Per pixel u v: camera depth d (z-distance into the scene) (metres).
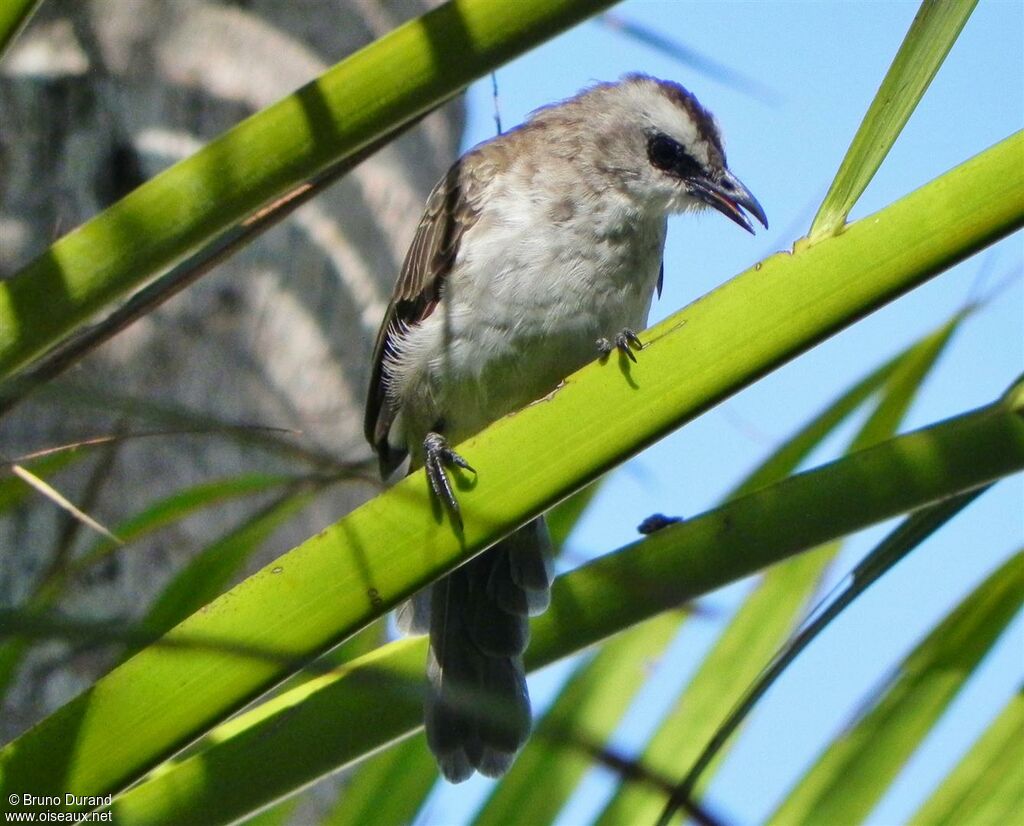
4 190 3.83
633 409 3.50
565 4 3.32
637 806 3.72
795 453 3.73
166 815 3.61
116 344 3.83
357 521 3.53
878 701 3.71
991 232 3.29
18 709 3.79
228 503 3.83
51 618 2.42
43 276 3.36
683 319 3.47
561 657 3.70
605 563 3.70
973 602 3.72
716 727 3.72
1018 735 3.71
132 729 3.43
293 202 3.71
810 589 3.73
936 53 3.24
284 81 3.86
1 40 3.28
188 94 3.85
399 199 3.89
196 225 3.39
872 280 3.35
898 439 3.70
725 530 3.70
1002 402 3.70
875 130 3.31
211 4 3.86
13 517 3.81
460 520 3.52
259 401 3.84
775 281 3.41
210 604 3.49
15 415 3.82
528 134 3.85
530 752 3.73
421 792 3.73
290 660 3.12
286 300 3.86
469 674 3.80
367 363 3.87
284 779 3.67
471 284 3.83
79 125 3.84
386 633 3.76
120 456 3.82
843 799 3.71
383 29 3.88
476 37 3.34
